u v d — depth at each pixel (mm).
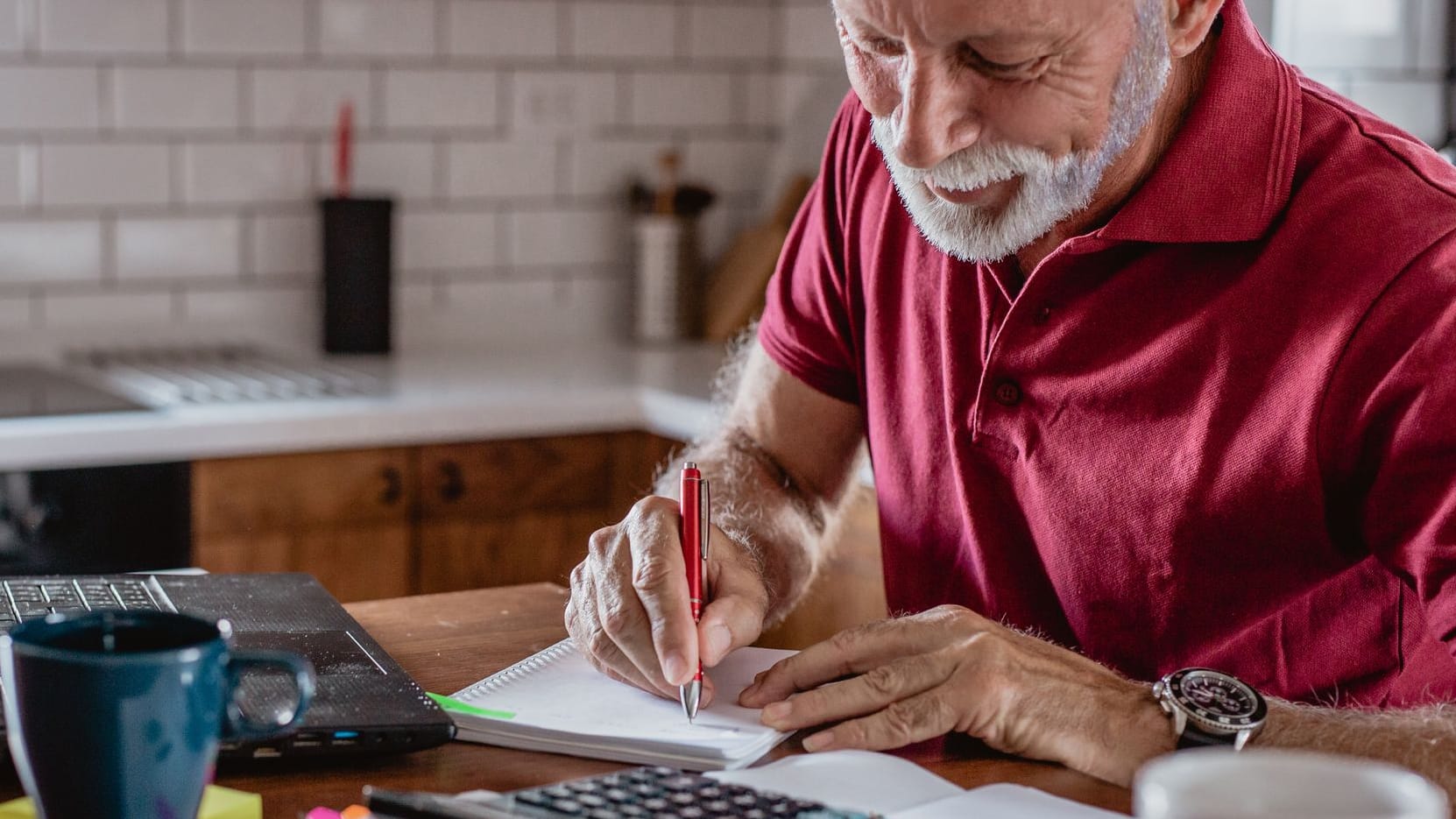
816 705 981
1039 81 997
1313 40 2309
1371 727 946
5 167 2594
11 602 1137
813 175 3076
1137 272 1150
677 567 1058
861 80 1049
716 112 3139
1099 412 1194
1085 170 1049
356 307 2777
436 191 2910
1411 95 2342
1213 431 1139
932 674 981
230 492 2256
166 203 2713
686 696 991
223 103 2727
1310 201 1103
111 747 699
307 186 2809
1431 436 1020
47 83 2602
